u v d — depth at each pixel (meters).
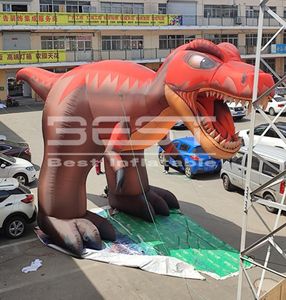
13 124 25.28
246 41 41.56
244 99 7.61
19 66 31.58
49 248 9.70
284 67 42.66
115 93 9.18
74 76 9.65
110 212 11.45
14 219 10.21
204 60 8.13
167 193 11.70
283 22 5.79
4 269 8.82
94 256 9.16
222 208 12.32
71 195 9.62
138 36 37.00
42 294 7.93
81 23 33.78
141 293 7.93
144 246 9.62
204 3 39.62
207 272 8.59
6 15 31.31
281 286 6.68
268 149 12.67
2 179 10.88
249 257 7.35
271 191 11.70
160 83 8.68
